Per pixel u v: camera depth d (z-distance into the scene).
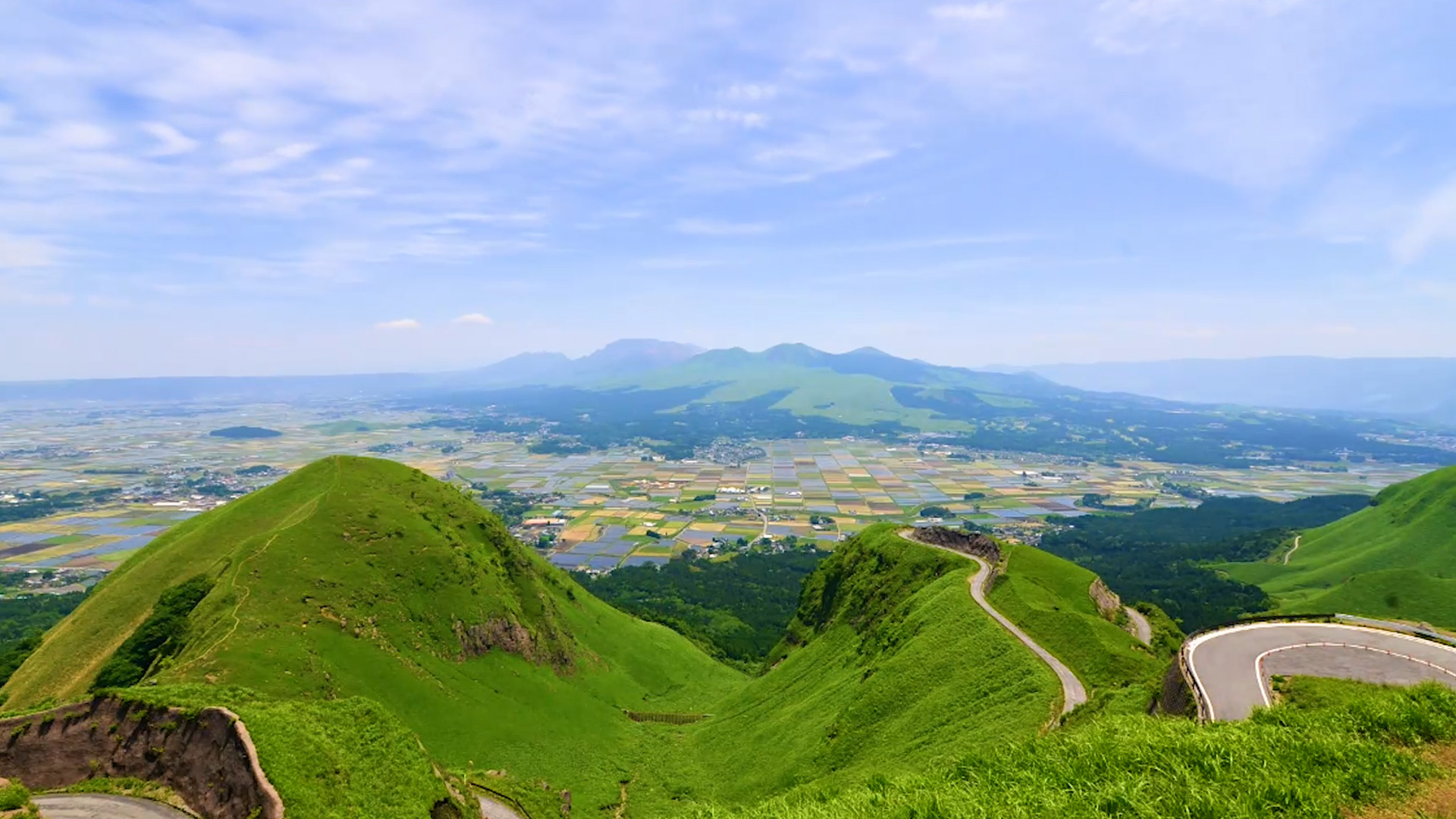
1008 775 30.59
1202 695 40.84
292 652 78.50
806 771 78.50
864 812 31.02
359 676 82.75
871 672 92.44
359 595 94.06
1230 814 22.81
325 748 49.25
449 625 100.81
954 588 97.50
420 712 84.44
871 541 140.62
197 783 44.03
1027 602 86.62
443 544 111.31
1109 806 25.23
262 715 49.03
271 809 40.00
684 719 118.88
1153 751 28.30
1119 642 75.00
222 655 73.94
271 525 109.44
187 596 89.62
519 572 127.25
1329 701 38.16
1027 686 65.62
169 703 48.12
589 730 101.44
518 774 82.31
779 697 113.38
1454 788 24.19
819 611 145.50
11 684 88.75
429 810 50.91
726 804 80.94
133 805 42.97
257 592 86.25
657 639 155.38
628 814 81.19
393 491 121.31
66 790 44.28
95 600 100.31
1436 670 43.53
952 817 26.86
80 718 47.72
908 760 62.22
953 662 78.75
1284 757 26.55
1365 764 25.52
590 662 127.75
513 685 102.00
